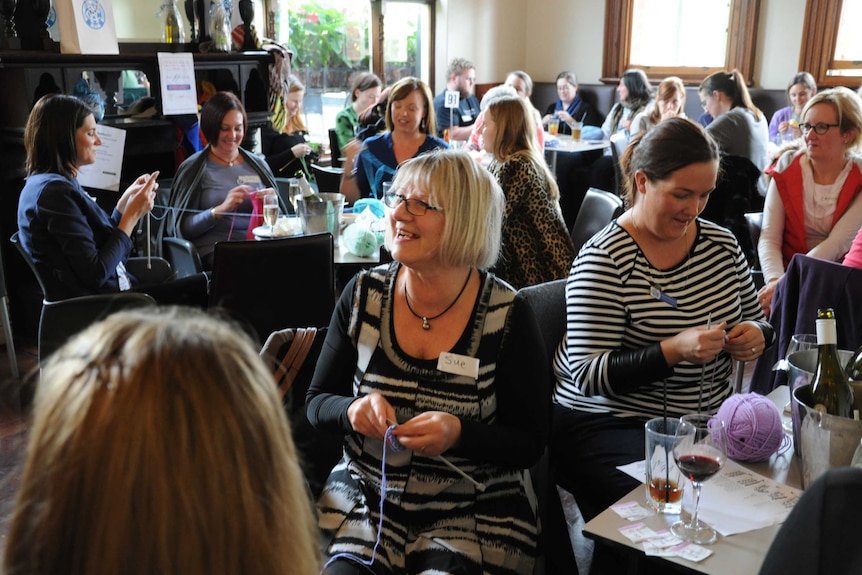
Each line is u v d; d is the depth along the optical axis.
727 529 1.24
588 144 6.55
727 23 7.95
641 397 1.84
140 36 4.96
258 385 0.51
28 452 0.48
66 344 0.53
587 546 2.37
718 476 1.41
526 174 2.91
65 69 3.82
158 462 0.45
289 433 0.53
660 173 1.70
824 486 0.83
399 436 1.42
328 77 6.86
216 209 3.48
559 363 1.96
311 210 3.22
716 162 1.71
